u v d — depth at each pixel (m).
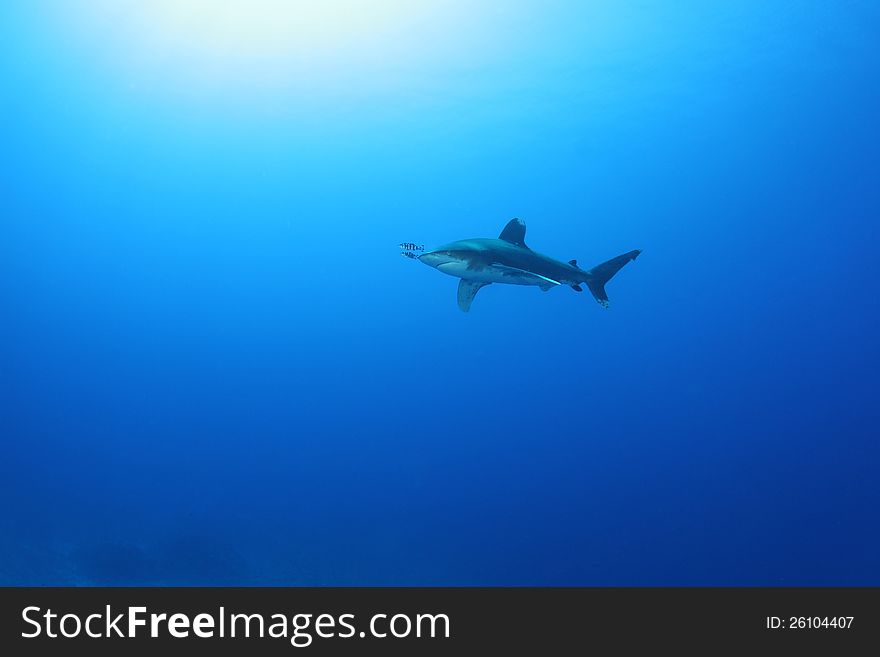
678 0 21.98
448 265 8.61
